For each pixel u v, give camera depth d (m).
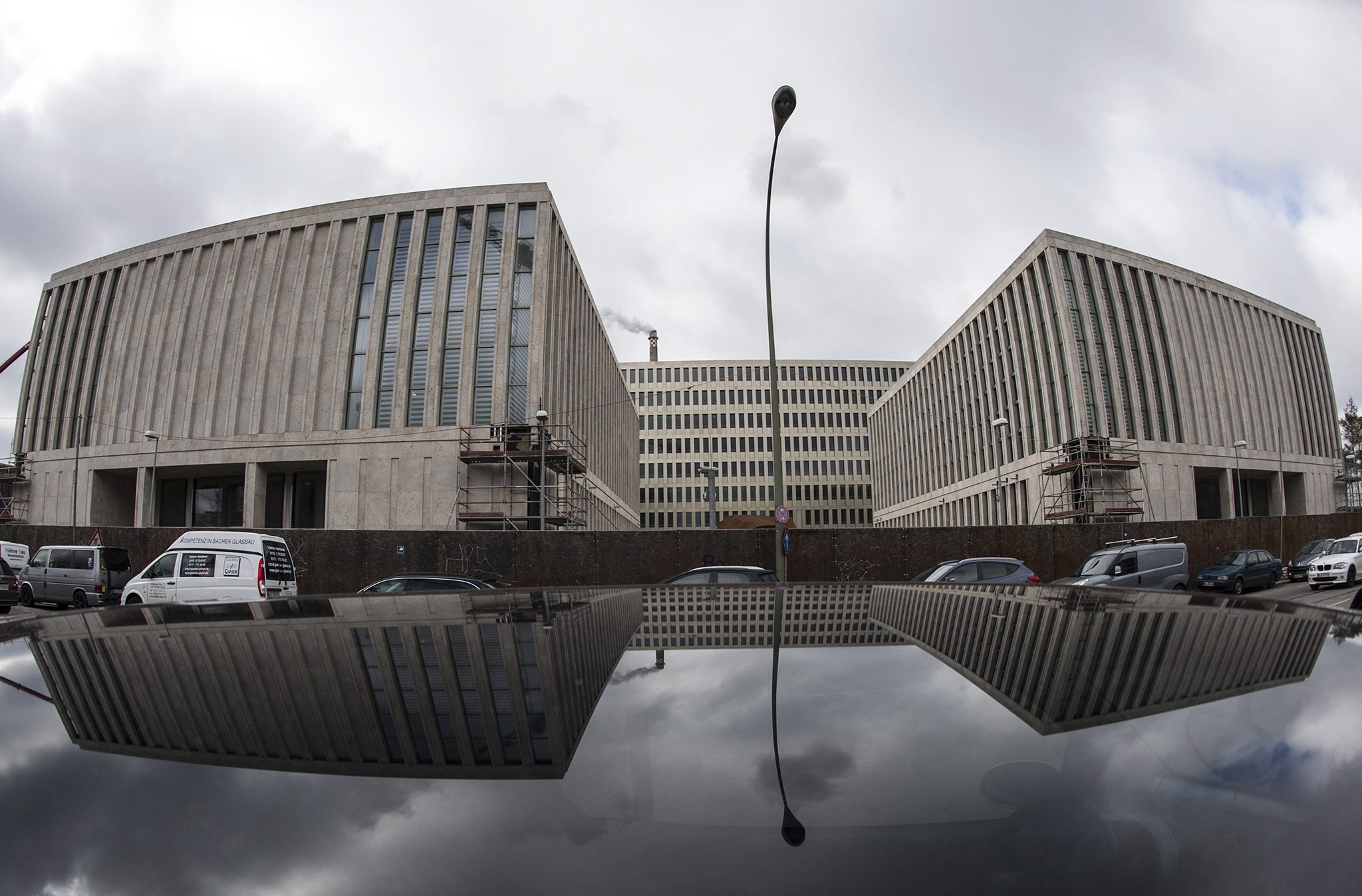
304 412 31.45
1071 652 0.85
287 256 33.72
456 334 31.16
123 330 37.19
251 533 13.70
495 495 29.30
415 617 1.08
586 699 0.64
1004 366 44.00
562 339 34.47
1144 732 0.56
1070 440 36.62
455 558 20.78
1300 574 23.16
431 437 29.91
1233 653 0.82
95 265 40.06
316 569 20.42
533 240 31.86
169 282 36.00
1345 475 49.50
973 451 48.78
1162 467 37.34
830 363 83.81
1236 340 43.66
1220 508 41.62
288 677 0.72
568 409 35.34
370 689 0.67
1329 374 51.16
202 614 1.11
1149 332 39.69
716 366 83.38
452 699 0.64
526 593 1.50
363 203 33.16
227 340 33.69
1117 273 39.88
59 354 40.88
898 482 67.38
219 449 32.12
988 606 1.24
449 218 32.31
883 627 1.04
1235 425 41.75
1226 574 21.06
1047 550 22.27
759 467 81.31
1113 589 1.45
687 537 21.47
